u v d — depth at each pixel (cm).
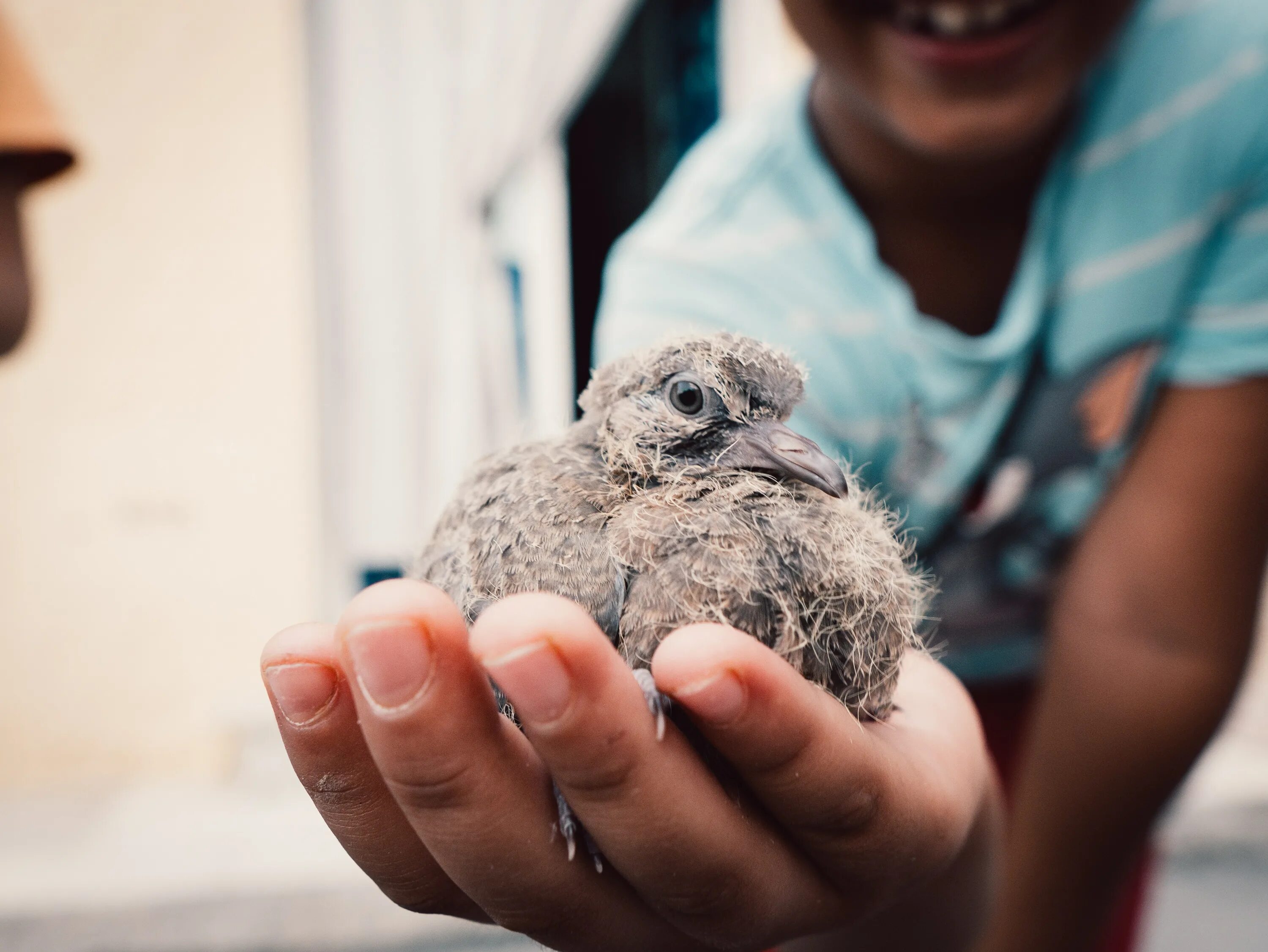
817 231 39
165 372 99
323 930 71
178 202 97
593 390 29
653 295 39
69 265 97
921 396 39
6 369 97
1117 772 37
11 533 99
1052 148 38
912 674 30
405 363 94
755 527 25
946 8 33
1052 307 38
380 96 92
